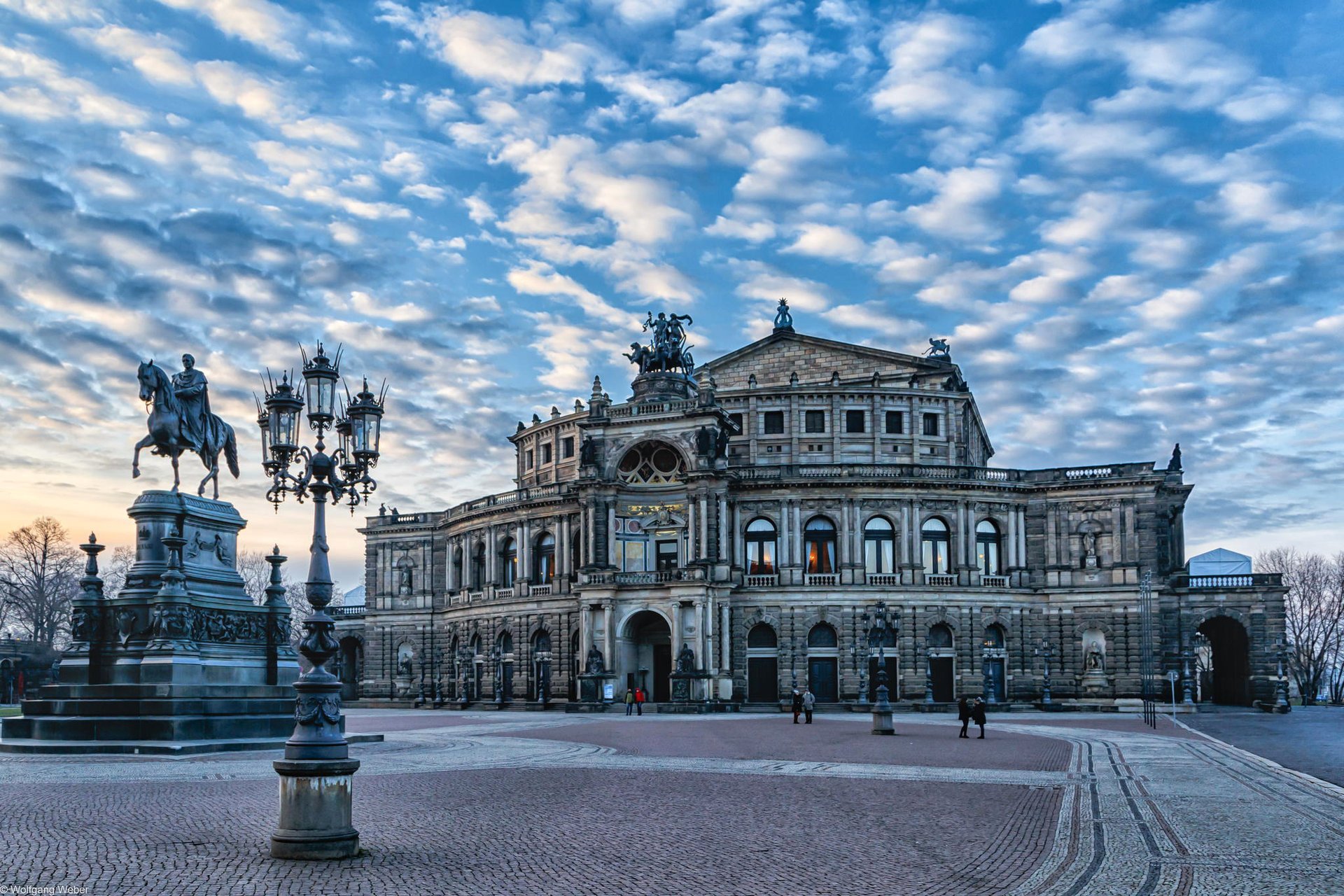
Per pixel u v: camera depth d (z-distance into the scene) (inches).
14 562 7071.9
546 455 5856.3
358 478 1422.2
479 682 5482.3
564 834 1159.0
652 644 4968.0
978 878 952.3
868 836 1160.8
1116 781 1672.0
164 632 2225.6
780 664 4717.0
